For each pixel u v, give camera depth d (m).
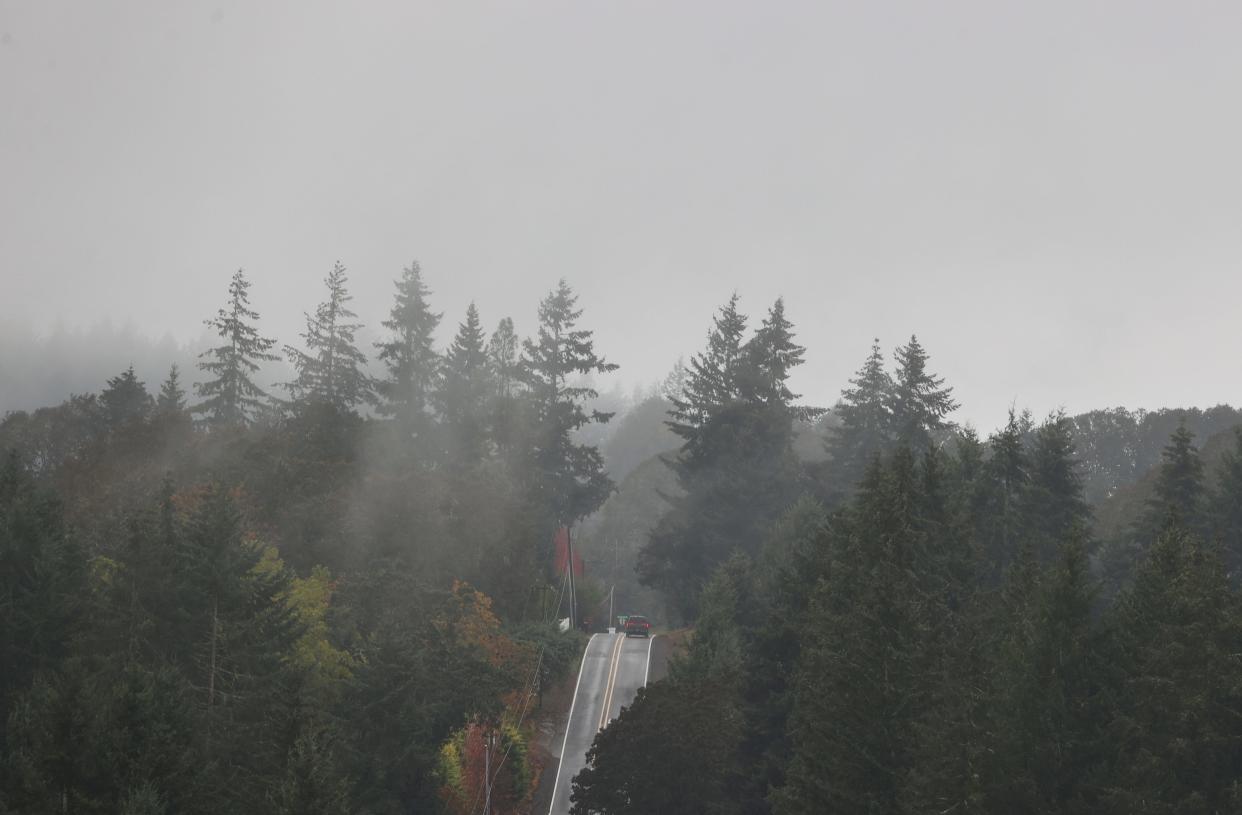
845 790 29.47
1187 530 33.28
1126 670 27.77
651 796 38.06
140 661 31.02
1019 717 27.12
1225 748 25.47
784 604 46.28
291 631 37.03
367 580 44.66
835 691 30.94
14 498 33.03
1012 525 47.59
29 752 23.62
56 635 30.41
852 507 47.03
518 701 53.66
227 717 31.38
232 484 53.81
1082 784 25.80
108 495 54.62
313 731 27.72
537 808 47.53
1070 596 28.28
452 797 39.62
